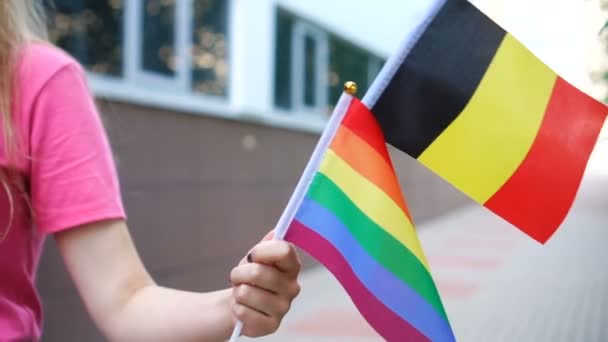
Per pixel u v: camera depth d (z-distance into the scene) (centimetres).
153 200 456
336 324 494
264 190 621
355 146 124
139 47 470
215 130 536
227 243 551
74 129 120
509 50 129
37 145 118
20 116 117
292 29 699
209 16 550
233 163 564
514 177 128
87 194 119
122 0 455
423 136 128
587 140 128
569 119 128
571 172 127
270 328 112
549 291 528
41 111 118
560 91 129
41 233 121
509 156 127
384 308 118
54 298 358
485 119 128
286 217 118
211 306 119
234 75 579
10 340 114
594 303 476
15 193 117
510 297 523
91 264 119
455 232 1009
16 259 118
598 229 718
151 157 455
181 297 122
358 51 870
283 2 670
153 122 459
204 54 543
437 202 1208
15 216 117
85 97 124
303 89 724
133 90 455
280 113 670
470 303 516
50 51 125
